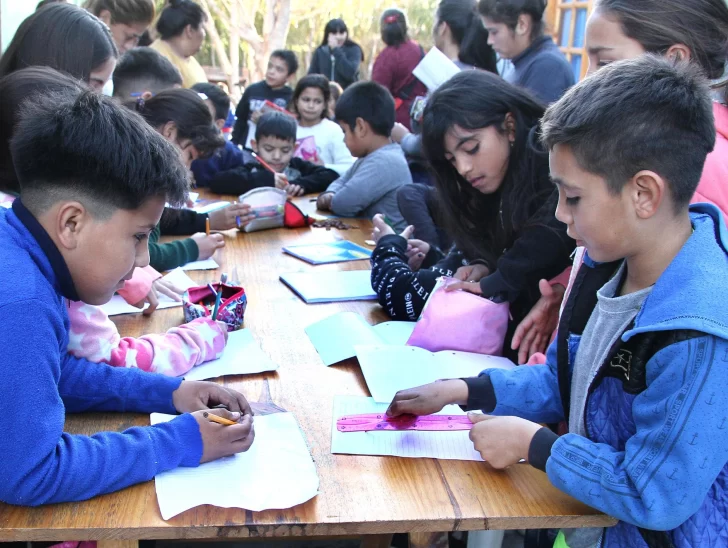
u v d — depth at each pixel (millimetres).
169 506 1144
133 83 3193
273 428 1396
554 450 1204
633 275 1228
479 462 1332
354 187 3322
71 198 1169
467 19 4160
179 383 1454
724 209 1593
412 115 4016
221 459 1278
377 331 1970
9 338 1089
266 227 3055
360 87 3463
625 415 1199
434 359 1756
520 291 2016
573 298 1409
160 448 1227
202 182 3816
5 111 1578
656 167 1109
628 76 1164
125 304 2082
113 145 1170
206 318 1770
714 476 1056
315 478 1240
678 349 1079
